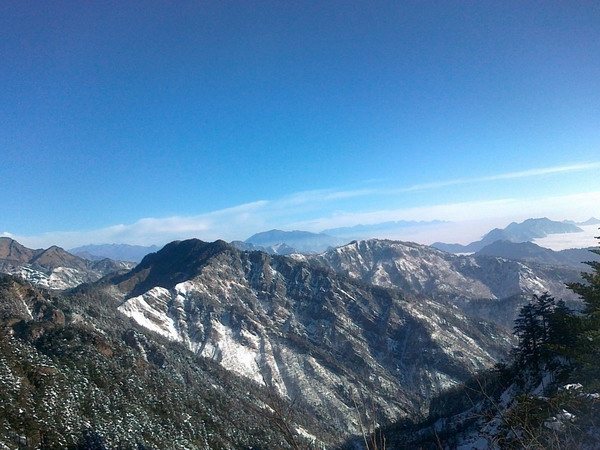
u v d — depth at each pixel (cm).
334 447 12531
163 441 8050
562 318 2681
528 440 1122
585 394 1698
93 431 7075
